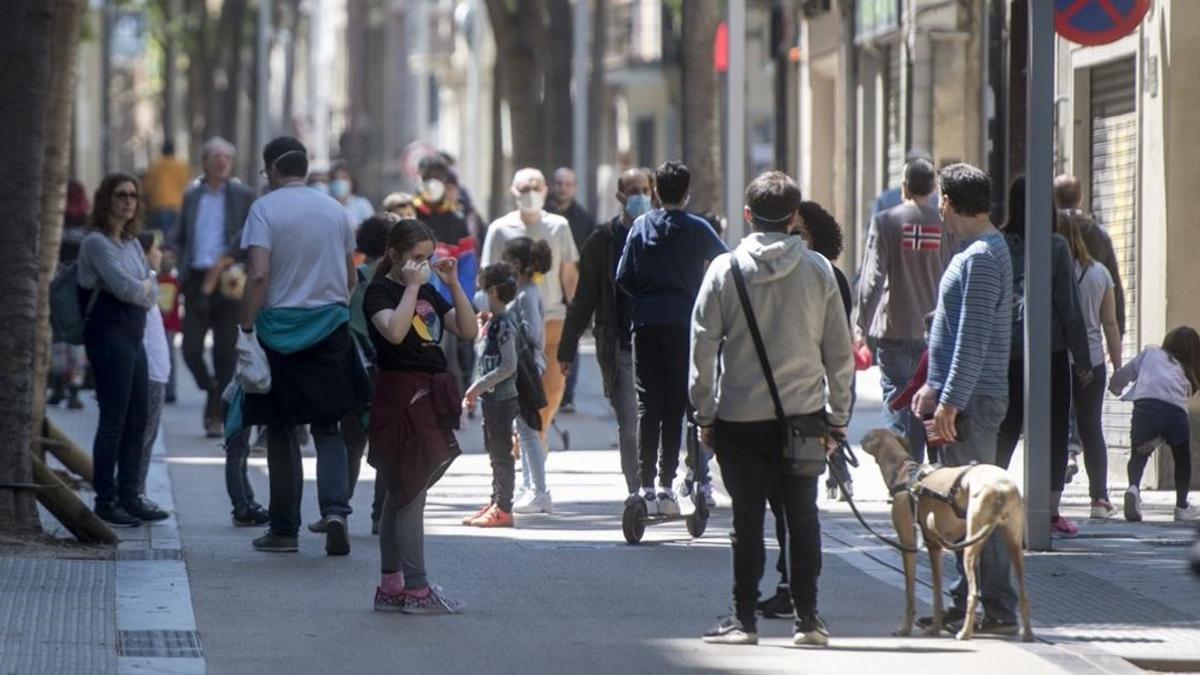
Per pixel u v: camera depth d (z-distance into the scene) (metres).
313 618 25.84
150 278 34.56
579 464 45.53
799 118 78.94
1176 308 40.47
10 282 30.89
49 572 28.56
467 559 30.97
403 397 26.19
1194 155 40.34
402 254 26.41
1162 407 35.38
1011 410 31.53
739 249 23.50
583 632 25.05
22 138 31.05
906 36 63.03
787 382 23.34
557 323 44.16
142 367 34.72
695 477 33.16
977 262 25.33
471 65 131.88
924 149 62.19
